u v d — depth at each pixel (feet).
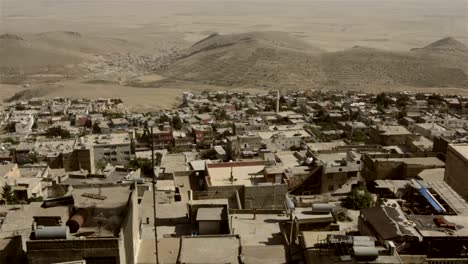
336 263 126.93
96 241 117.80
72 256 118.11
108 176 317.01
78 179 305.53
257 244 163.12
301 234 152.15
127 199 141.79
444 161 277.85
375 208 152.87
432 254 137.08
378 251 130.00
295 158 323.78
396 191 196.85
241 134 548.31
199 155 503.61
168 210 190.80
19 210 206.90
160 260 141.28
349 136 557.74
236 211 190.39
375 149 361.92
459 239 136.36
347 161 280.31
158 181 269.03
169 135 613.11
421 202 176.45
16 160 473.67
